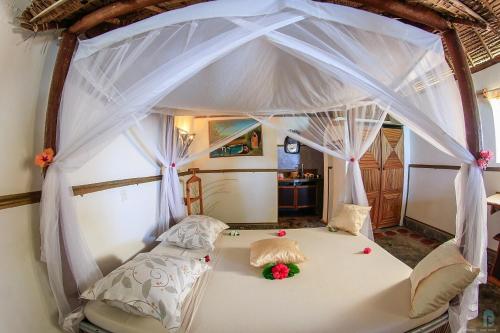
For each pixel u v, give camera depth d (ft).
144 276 4.35
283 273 5.39
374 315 4.16
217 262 6.30
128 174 7.07
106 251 5.92
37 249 4.00
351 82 3.87
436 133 4.00
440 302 3.98
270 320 4.08
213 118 13.74
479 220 4.06
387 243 10.82
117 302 4.07
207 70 5.24
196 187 13.74
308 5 3.25
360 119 8.66
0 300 3.48
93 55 3.90
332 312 4.25
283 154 16.29
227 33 3.38
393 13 3.52
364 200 8.87
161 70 3.59
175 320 3.88
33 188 3.95
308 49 3.54
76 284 4.39
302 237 7.88
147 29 3.48
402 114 4.08
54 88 3.84
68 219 4.10
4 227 3.52
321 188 15.57
